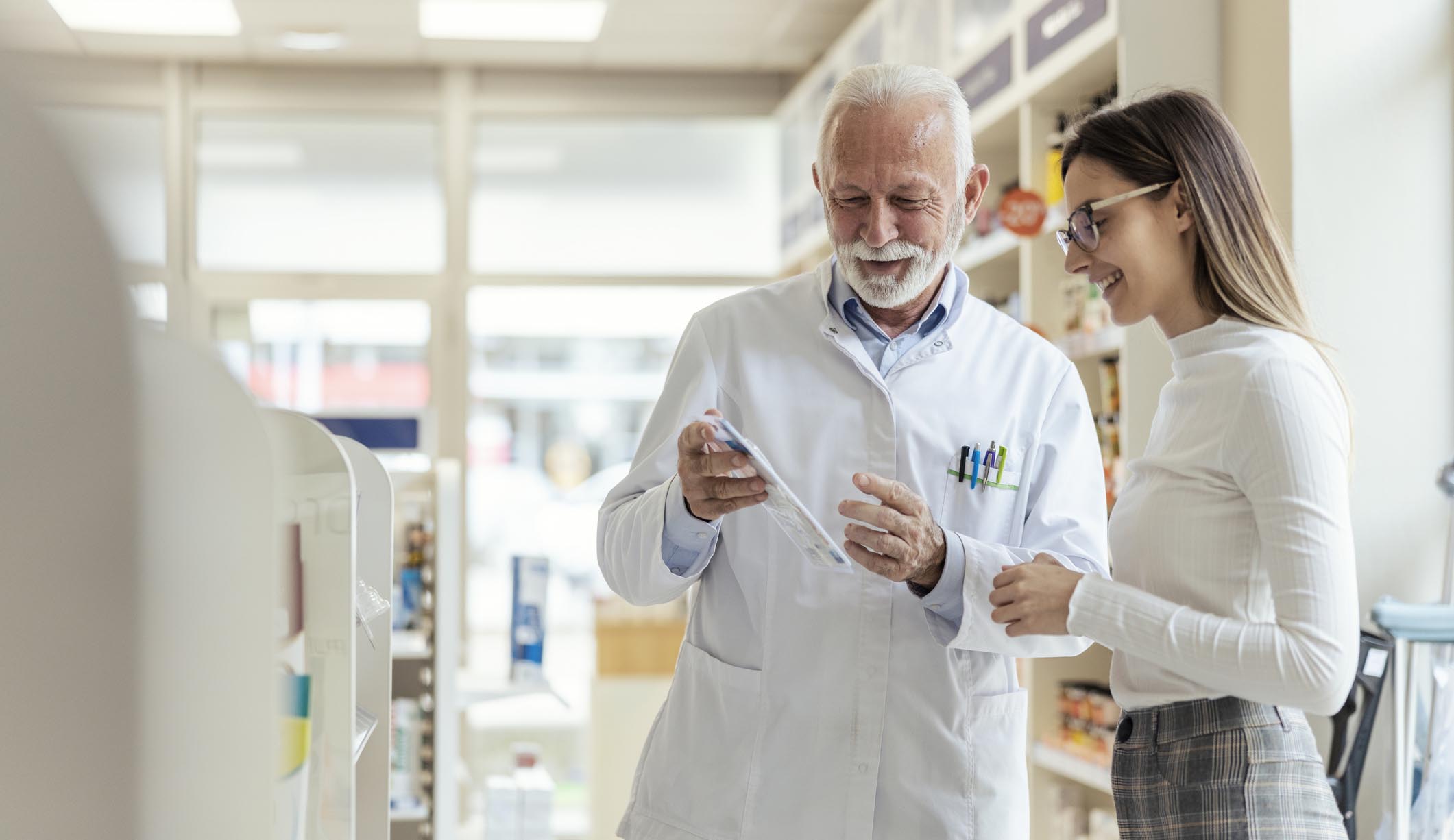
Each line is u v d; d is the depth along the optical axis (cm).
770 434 179
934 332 183
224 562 107
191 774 106
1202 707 142
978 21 417
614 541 179
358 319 694
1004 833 172
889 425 177
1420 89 275
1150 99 157
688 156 720
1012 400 181
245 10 604
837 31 646
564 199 711
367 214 695
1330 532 132
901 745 171
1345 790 235
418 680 364
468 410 698
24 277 88
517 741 639
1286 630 131
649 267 716
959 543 162
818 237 613
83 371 91
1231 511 140
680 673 184
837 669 172
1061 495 180
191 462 107
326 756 159
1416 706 237
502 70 700
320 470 161
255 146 688
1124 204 153
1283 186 275
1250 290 148
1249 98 288
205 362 107
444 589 343
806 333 184
